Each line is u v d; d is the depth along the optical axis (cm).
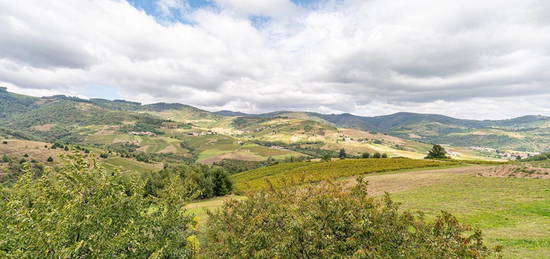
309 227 828
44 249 866
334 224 823
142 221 1291
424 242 766
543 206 2127
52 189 1130
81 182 1130
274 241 934
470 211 2228
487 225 1867
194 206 4691
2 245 908
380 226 805
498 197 2586
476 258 695
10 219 992
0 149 12150
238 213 1358
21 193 1072
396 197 3234
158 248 1212
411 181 4388
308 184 1163
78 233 1001
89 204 1073
